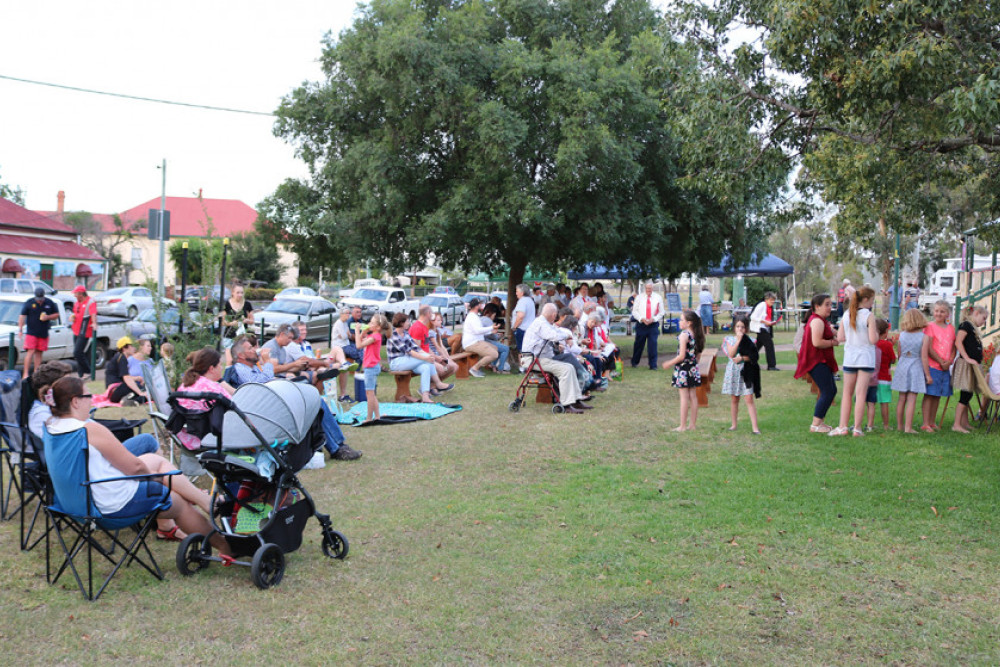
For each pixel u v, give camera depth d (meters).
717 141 10.35
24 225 41.97
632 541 5.70
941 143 9.76
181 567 5.02
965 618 4.42
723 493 6.91
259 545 4.98
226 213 80.25
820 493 6.86
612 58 15.62
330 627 4.32
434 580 5.00
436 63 15.16
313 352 12.20
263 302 37.75
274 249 20.25
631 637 4.21
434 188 16.91
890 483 7.13
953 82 8.93
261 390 5.12
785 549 5.53
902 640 4.16
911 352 9.27
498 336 17.47
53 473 4.66
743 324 9.51
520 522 6.17
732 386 9.70
